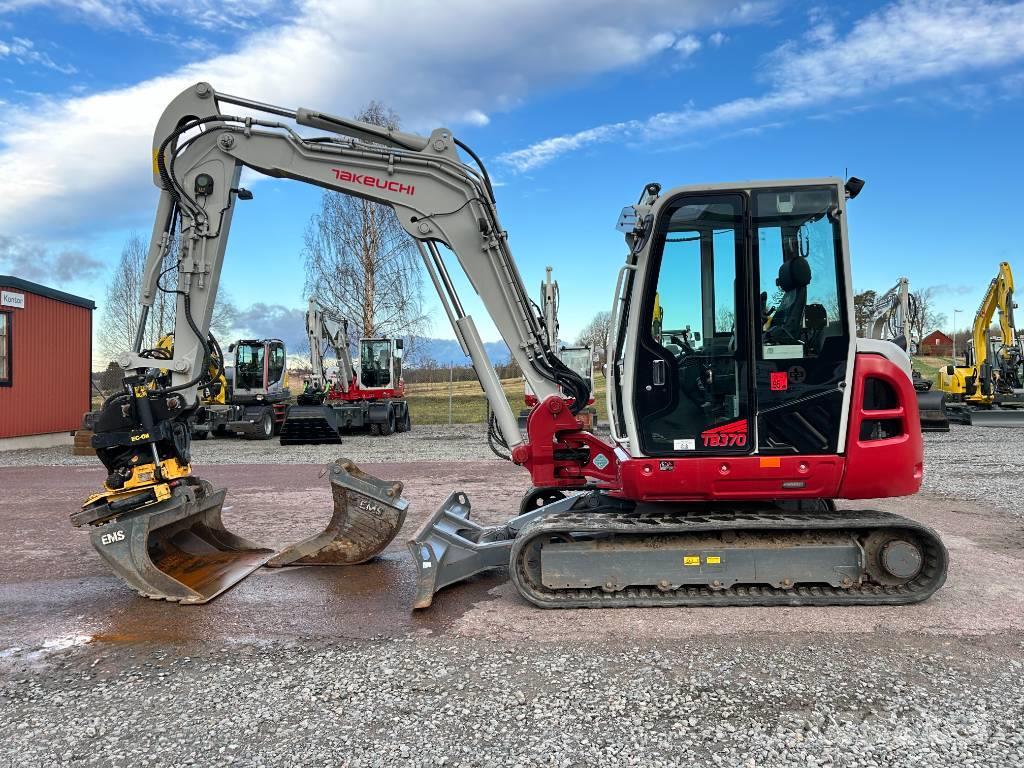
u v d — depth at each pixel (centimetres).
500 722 320
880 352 479
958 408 1938
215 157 566
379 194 563
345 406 1909
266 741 307
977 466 1122
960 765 281
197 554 593
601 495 554
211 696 352
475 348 572
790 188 470
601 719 321
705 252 477
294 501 907
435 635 430
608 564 474
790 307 471
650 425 480
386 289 2827
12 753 302
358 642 420
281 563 591
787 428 471
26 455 1547
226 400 1980
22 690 363
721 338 475
